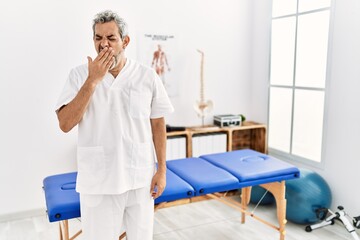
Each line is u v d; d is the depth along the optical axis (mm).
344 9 2852
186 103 3727
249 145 4051
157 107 1757
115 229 1686
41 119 3156
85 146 1616
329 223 2891
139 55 3432
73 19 3145
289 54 3496
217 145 3662
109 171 1623
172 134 3391
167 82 3594
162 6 3469
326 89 3061
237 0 3822
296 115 3459
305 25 3279
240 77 3979
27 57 3033
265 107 3867
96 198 1634
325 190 2926
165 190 2129
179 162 2686
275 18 3635
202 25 3682
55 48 3119
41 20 3039
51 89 3158
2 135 3037
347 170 2926
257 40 3900
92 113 1601
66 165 3301
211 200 3574
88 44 3234
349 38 2826
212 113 3873
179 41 3586
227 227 2984
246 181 2371
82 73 1637
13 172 3115
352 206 2902
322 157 3152
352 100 2834
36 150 3174
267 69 3787
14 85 3021
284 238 2689
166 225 3020
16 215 3154
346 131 2908
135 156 1666
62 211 1847
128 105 1641
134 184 1679
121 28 1547
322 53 3121
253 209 3352
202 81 3670
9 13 2926
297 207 2861
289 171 2516
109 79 1618
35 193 3215
